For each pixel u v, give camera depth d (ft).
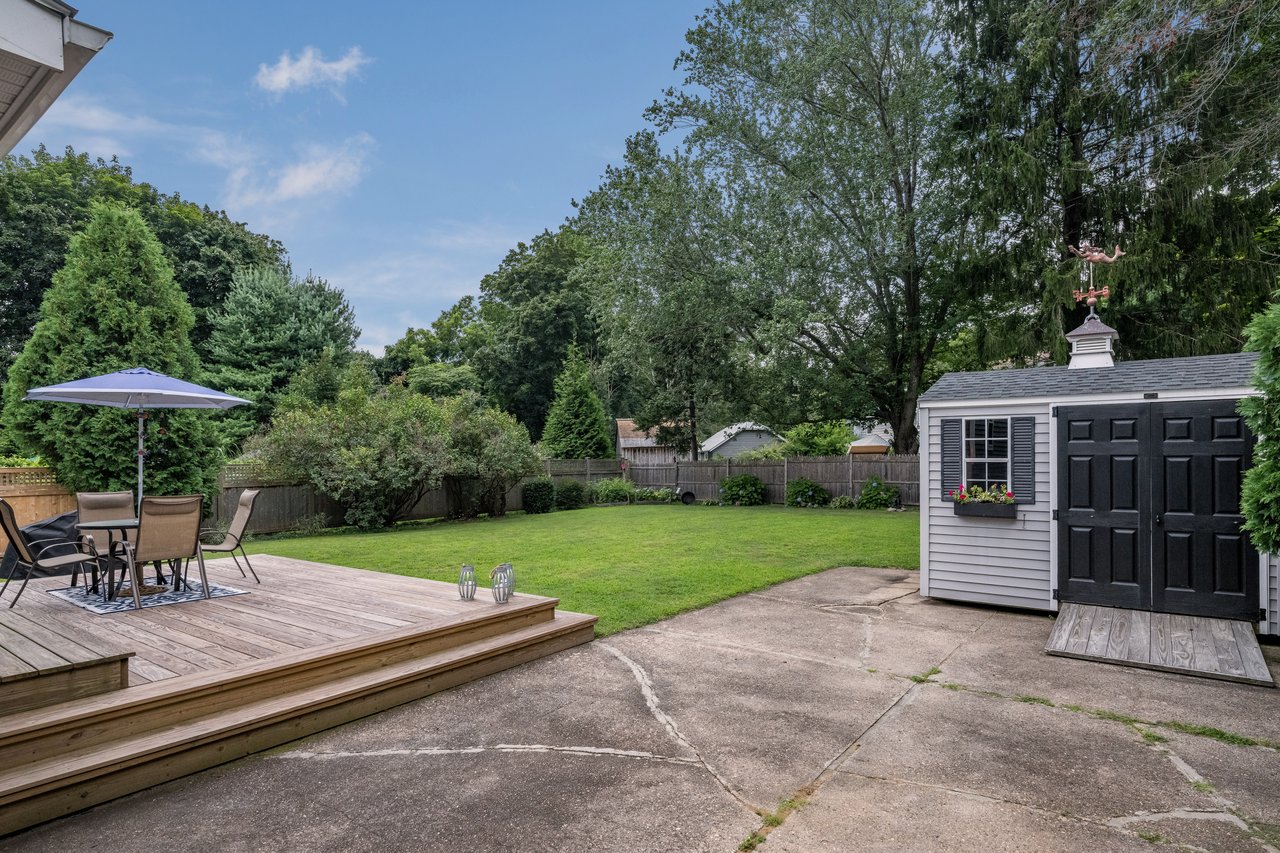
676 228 62.23
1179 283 43.80
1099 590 20.71
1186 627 18.22
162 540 18.57
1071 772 10.69
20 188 81.15
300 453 46.80
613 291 65.16
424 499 57.72
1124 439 20.53
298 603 18.47
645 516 56.08
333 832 8.92
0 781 8.95
